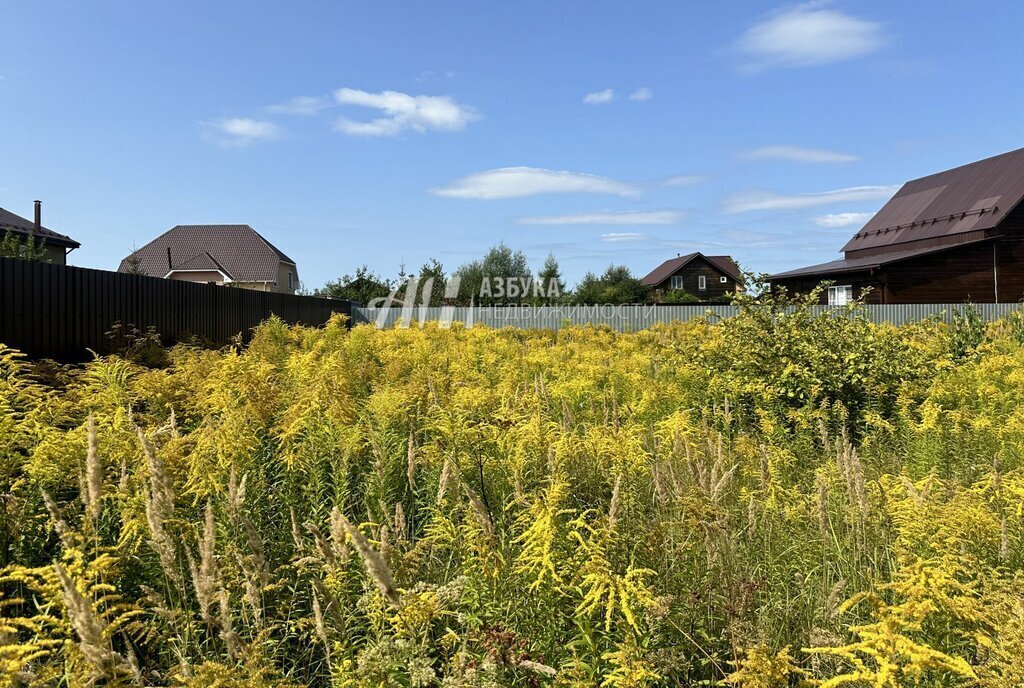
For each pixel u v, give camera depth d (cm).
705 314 958
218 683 208
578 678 254
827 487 407
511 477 427
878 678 211
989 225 3353
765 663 228
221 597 236
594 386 845
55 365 749
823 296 3634
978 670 225
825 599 309
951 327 1412
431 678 232
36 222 3095
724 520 336
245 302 1608
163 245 5353
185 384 649
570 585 278
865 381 769
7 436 394
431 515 415
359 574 303
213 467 379
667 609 262
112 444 397
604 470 470
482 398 662
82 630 197
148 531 316
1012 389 799
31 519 347
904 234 4094
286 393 623
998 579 282
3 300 822
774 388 800
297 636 302
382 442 482
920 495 360
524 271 3859
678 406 768
